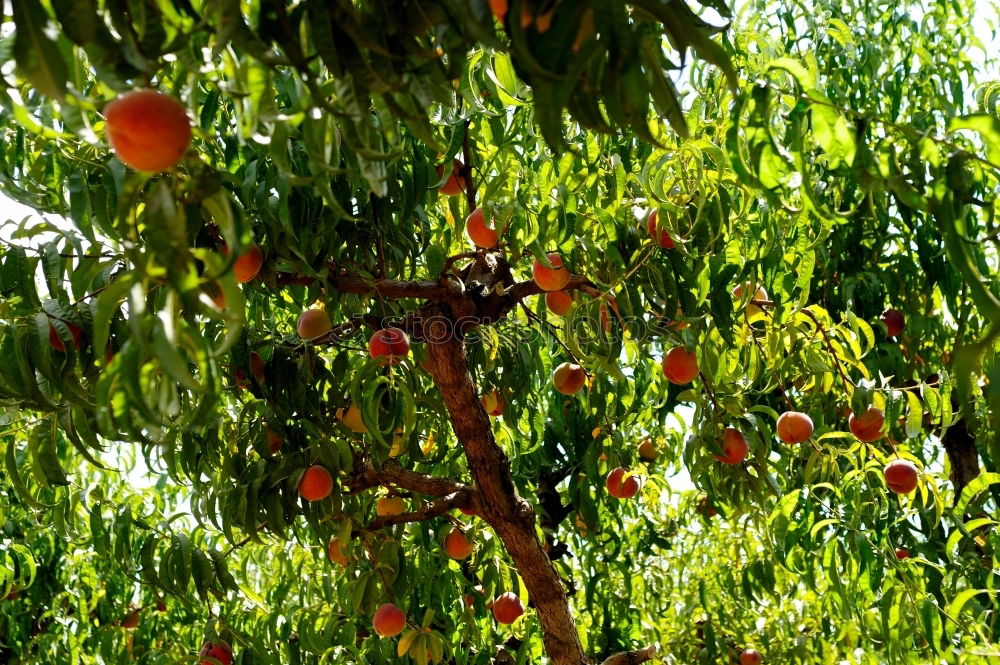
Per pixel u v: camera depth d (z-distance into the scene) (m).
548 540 4.66
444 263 2.65
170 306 0.85
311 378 2.69
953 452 4.34
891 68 4.16
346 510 2.96
